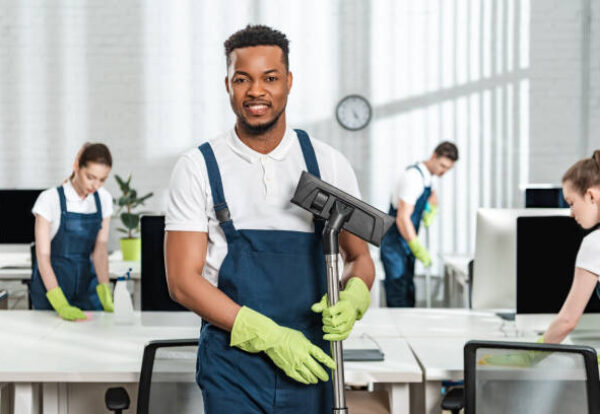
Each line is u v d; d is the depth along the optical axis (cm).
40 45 564
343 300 158
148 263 268
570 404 194
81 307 319
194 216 161
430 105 567
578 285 217
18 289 553
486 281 283
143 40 565
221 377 161
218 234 164
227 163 163
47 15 562
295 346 154
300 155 166
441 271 570
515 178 567
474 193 568
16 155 568
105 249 329
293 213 164
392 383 229
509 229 279
